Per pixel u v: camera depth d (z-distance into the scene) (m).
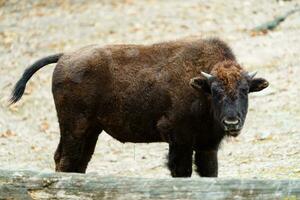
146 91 33.81
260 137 46.19
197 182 23.95
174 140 33.34
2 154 46.34
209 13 77.88
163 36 71.56
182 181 24.09
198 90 31.72
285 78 57.16
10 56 69.06
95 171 42.69
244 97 30.91
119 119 34.53
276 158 41.69
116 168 43.31
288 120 48.69
